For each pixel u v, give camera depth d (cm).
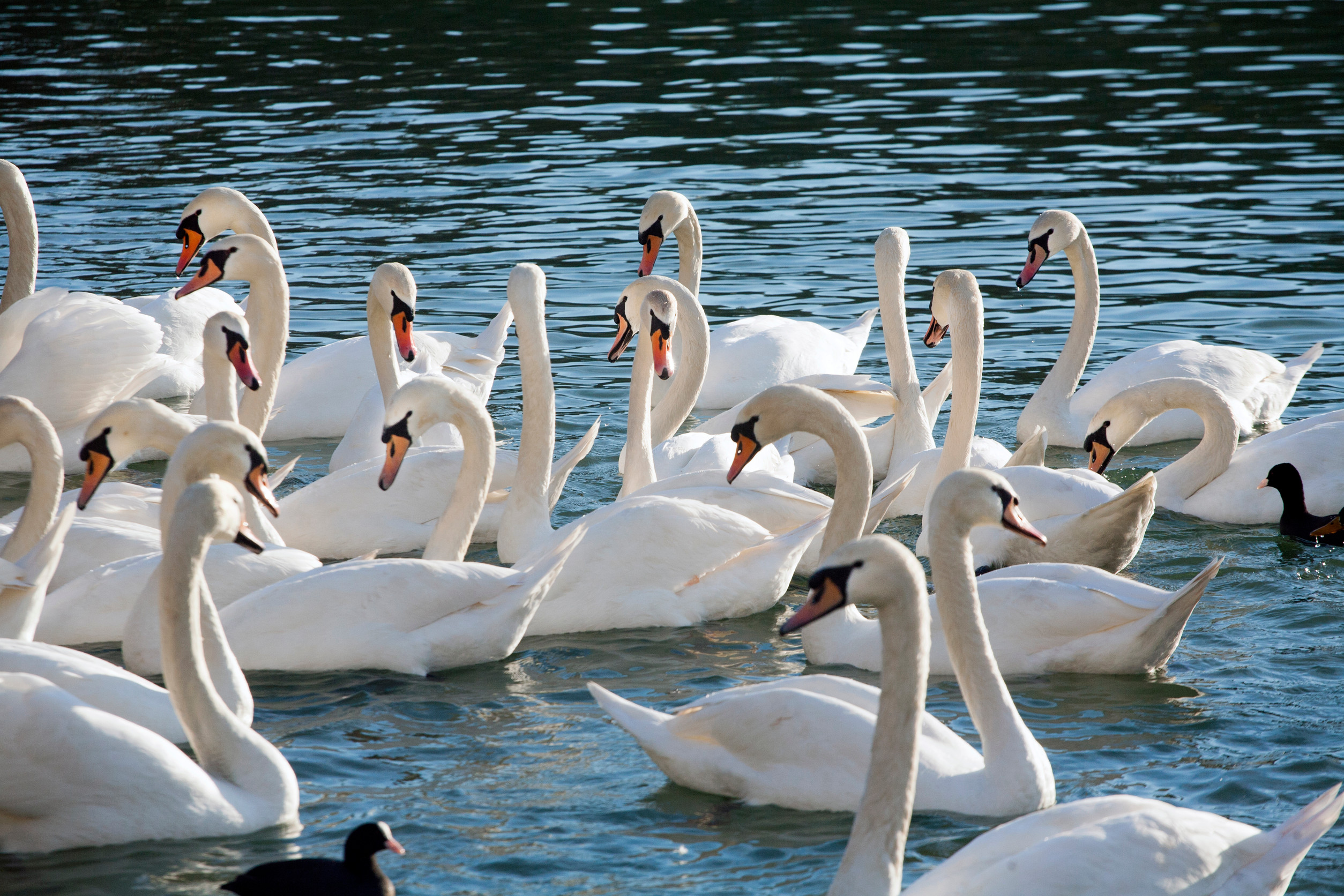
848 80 4016
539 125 3575
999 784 930
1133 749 1037
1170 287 2378
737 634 1308
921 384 2072
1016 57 4259
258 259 1636
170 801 912
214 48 4519
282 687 1171
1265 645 1226
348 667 1201
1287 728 1064
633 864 888
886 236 1772
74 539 1302
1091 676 1172
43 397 1706
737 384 1981
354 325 2248
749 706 975
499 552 1502
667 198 1980
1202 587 1116
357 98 3869
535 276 1486
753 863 888
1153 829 773
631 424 1591
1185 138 3338
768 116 3634
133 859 898
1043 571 1221
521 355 1496
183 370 2023
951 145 3338
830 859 891
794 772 957
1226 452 1598
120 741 908
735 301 2370
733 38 4600
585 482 1719
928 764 944
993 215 2808
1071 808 796
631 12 5066
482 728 1098
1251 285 2366
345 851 816
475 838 923
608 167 3200
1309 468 1555
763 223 2789
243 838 923
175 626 932
